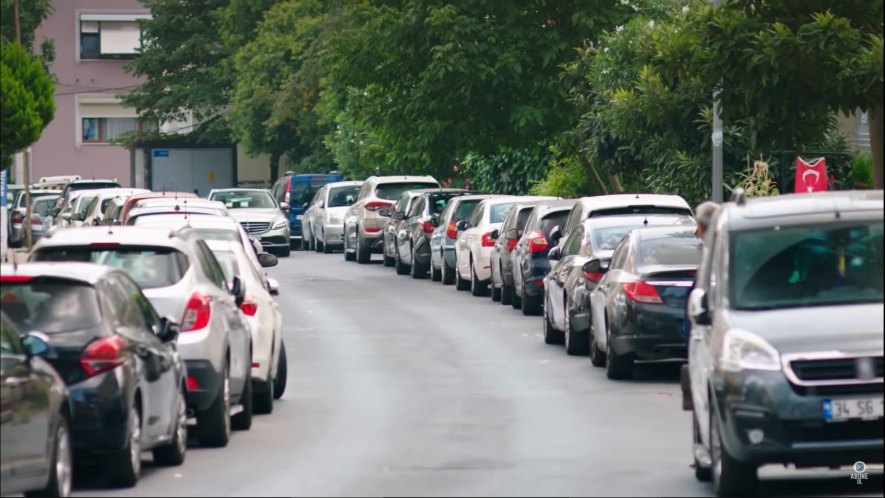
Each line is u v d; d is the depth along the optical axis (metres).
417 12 101.12
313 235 136.25
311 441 37.94
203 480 32.28
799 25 56.91
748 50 54.19
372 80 106.06
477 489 30.69
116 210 94.56
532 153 111.50
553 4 103.00
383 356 57.72
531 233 73.56
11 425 26.84
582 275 55.94
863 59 52.53
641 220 58.34
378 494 30.28
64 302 31.14
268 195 127.19
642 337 47.97
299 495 30.33
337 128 160.50
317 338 64.56
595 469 33.09
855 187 79.19
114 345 30.81
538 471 32.91
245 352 40.03
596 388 47.59
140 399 31.84
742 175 73.06
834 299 30.16
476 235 85.12
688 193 79.00
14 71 74.25
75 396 30.28
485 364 54.59
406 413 42.78
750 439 28.05
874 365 28.05
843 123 94.56
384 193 117.06
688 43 56.19
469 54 99.81
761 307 30.09
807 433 27.94
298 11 176.25
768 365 28.17
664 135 74.12
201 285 37.44
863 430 27.94
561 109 101.19
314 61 168.38
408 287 92.75
